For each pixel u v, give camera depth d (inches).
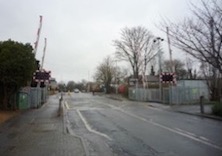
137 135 614.9
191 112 1136.8
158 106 1528.1
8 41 1106.1
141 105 1624.0
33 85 1478.8
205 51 708.0
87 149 463.2
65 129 680.4
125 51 3038.9
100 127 743.1
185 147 487.2
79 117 991.0
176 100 1696.6
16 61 1067.3
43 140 531.5
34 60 1152.2
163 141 542.9
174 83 1752.0
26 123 786.8
